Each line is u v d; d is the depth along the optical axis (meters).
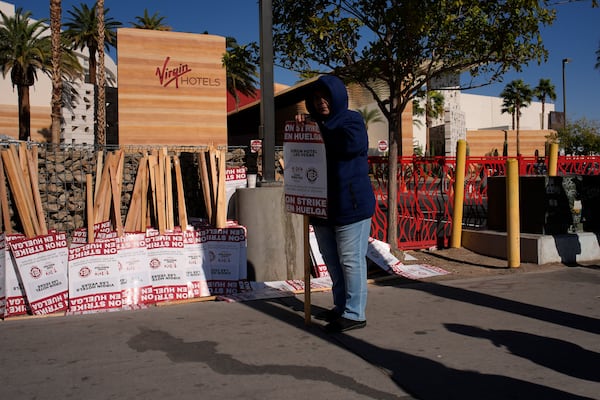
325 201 3.97
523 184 7.36
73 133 28.81
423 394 3.01
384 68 7.04
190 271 5.52
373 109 36.78
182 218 5.66
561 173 12.34
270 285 5.80
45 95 41.53
